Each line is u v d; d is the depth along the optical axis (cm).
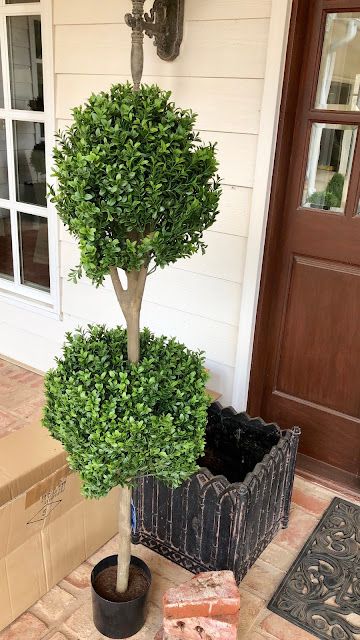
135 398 128
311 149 205
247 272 214
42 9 235
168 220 117
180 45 204
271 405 243
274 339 234
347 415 225
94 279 121
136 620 155
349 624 163
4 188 293
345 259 208
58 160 118
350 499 220
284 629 161
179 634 146
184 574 181
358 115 191
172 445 134
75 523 174
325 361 224
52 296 287
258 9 186
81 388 126
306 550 192
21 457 157
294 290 223
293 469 191
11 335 315
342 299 213
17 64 259
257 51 190
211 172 120
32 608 166
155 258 124
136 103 113
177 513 176
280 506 194
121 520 148
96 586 157
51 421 140
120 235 117
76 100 241
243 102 198
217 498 163
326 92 196
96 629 159
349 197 201
